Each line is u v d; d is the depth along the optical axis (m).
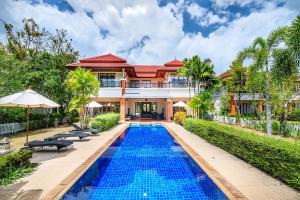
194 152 13.09
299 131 20.20
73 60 49.16
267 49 19.72
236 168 9.97
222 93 40.03
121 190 8.46
